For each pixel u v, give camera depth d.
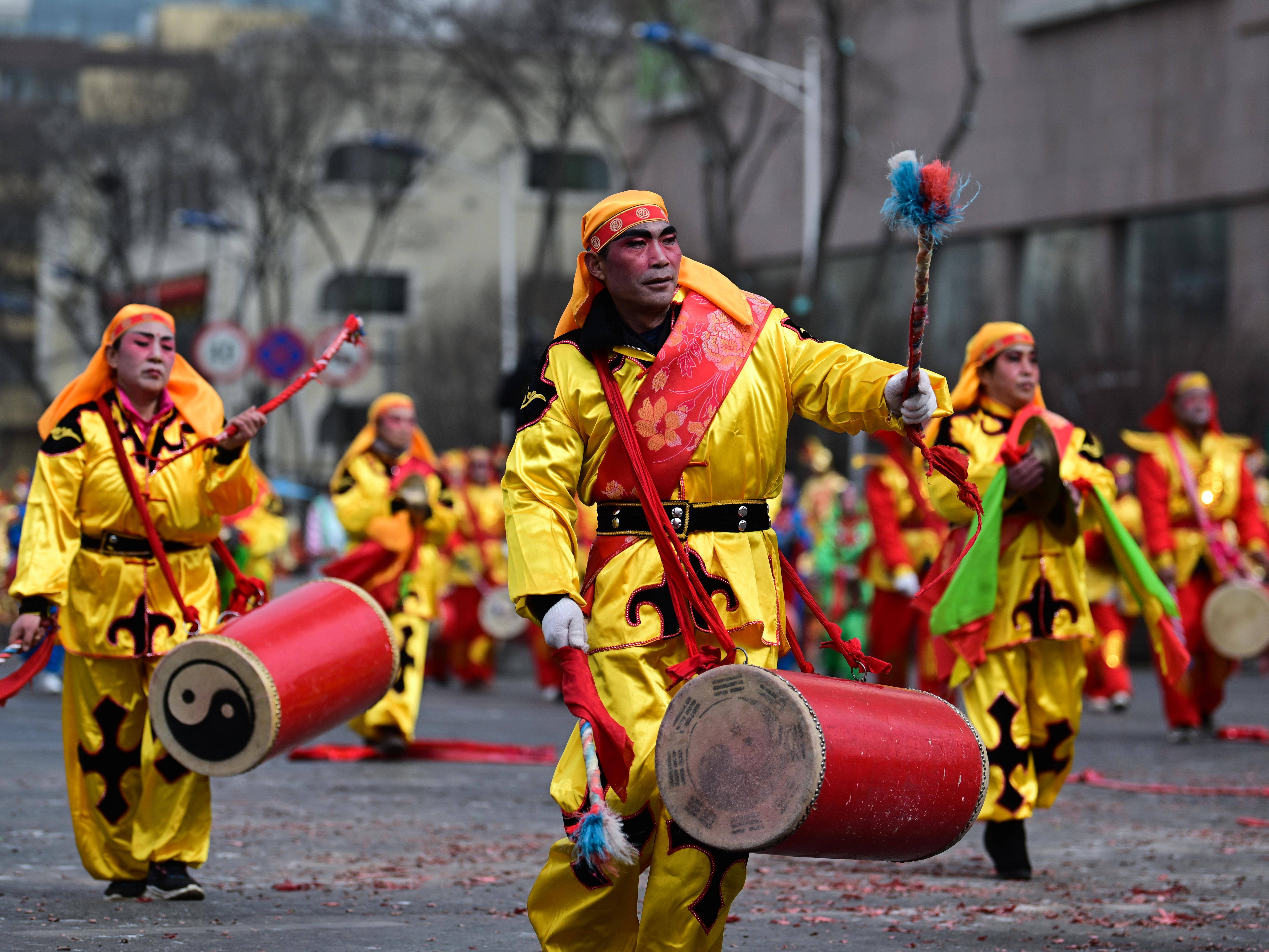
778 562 6.53
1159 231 56.59
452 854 10.62
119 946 7.71
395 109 69.25
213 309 79.25
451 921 8.49
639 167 71.62
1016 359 10.56
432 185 82.25
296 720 8.44
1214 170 54.53
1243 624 17.22
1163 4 56.12
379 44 62.75
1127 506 23.91
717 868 5.96
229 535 19.00
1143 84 56.69
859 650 6.53
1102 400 44.53
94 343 76.06
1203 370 44.69
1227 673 18.12
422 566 16.47
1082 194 58.34
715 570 6.30
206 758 8.38
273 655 8.44
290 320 78.44
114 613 9.04
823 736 5.67
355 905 8.91
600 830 5.77
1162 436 17.97
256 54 65.00
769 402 6.39
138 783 9.12
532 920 6.35
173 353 9.16
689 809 5.80
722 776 5.77
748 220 69.94
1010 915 8.86
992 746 10.16
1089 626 10.28
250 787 13.87
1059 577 10.30
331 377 25.94
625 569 6.32
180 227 67.56
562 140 56.66
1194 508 17.81
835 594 22.89
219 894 9.20
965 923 8.62
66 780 13.25
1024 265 61.00
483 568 25.86
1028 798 10.07
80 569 9.08
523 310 71.88
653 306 6.36
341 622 8.87
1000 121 61.06
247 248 75.38
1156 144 56.22
